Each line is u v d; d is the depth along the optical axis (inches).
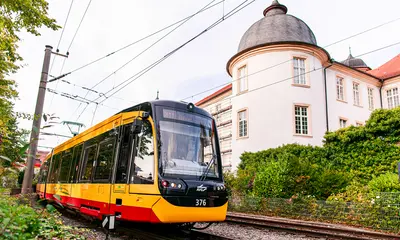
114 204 325.4
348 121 1114.1
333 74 1118.4
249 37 1086.4
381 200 466.3
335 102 1090.1
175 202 283.4
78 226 392.2
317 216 544.1
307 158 739.4
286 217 593.3
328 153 735.1
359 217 482.3
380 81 1288.1
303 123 990.4
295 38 1026.7
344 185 595.8
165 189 283.1
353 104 1157.1
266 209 638.5
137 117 320.5
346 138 699.4
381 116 667.4
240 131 1052.5
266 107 983.0
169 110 325.1
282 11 1151.6
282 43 999.6
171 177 292.5
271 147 949.8
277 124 963.3
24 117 185.0
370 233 378.6
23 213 175.3
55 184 563.2
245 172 788.0
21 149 157.0
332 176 612.4
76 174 457.7
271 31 1048.8
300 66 1024.9
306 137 966.4
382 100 1284.4
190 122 334.0
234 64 1116.5
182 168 305.1
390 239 356.2
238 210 695.1
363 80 1230.3
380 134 661.3
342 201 525.0
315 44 1077.1
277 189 637.9
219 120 1267.2
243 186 727.1
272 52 1010.1
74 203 438.6
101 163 378.6
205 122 346.9
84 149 455.8
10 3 346.6
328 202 536.1
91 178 394.6
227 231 398.0
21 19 366.0
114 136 362.6
